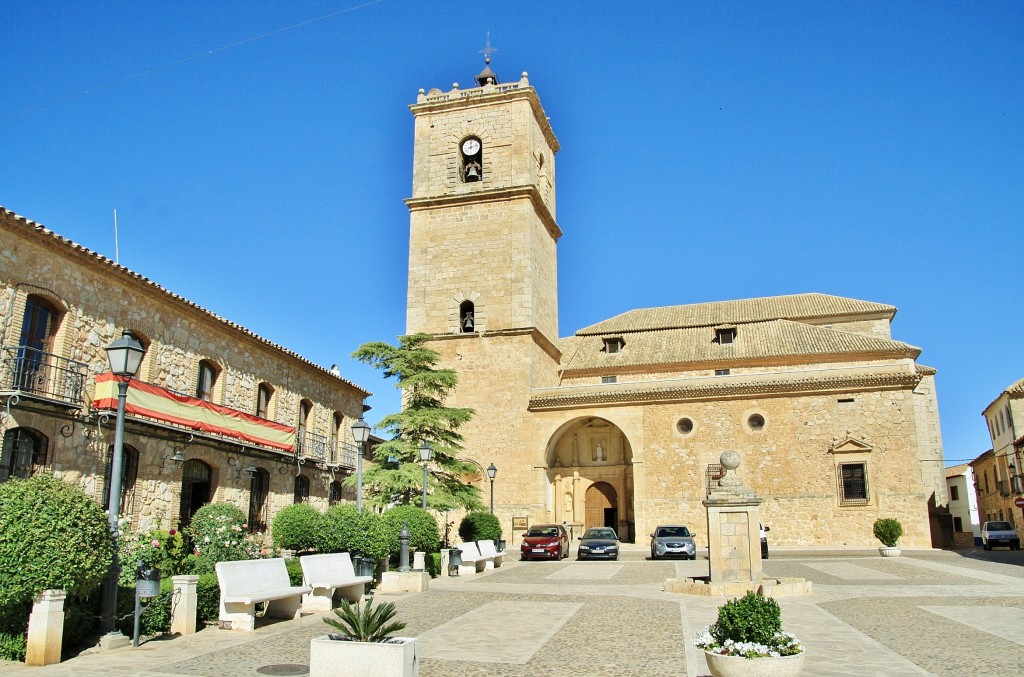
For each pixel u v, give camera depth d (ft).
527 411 147.02
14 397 55.93
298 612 51.44
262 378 92.99
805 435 136.46
